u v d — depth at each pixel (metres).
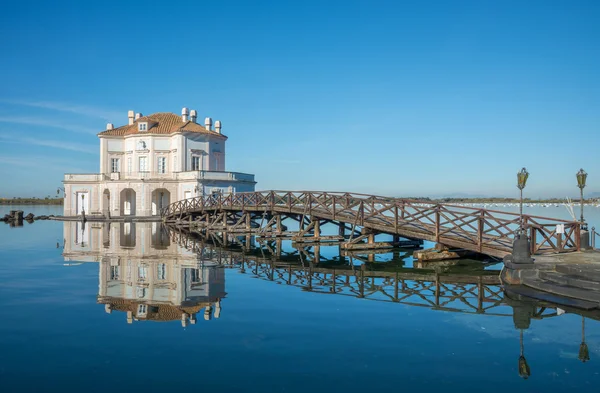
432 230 19.56
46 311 10.36
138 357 7.51
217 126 55.56
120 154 52.22
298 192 27.52
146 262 18.31
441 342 8.34
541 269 12.54
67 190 50.94
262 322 9.52
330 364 7.25
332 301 11.52
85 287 13.13
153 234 31.64
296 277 15.13
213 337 8.52
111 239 27.77
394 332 8.91
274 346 8.05
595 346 8.17
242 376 6.77
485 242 17.25
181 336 8.56
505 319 9.86
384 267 17.55
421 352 7.82
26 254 20.56
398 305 11.12
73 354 7.66
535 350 7.96
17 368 7.08
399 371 7.00
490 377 6.83
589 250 15.52
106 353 7.70
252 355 7.61
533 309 10.73
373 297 12.02
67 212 50.81
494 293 12.57
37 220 47.72
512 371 7.06
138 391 6.29
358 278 15.03
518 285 12.66
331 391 6.30
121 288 13.02
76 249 22.58
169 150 50.59
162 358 7.46
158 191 50.62
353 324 9.44
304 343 8.22
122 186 48.81
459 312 10.45
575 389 6.45
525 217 15.32
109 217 44.91
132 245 24.61
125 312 10.30
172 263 18.11
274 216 30.70
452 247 19.59
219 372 6.91
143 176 48.53
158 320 9.64
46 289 12.83
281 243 27.58
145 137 50.41
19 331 8.86
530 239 14.88
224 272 16.02
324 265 18.09
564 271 12.03
